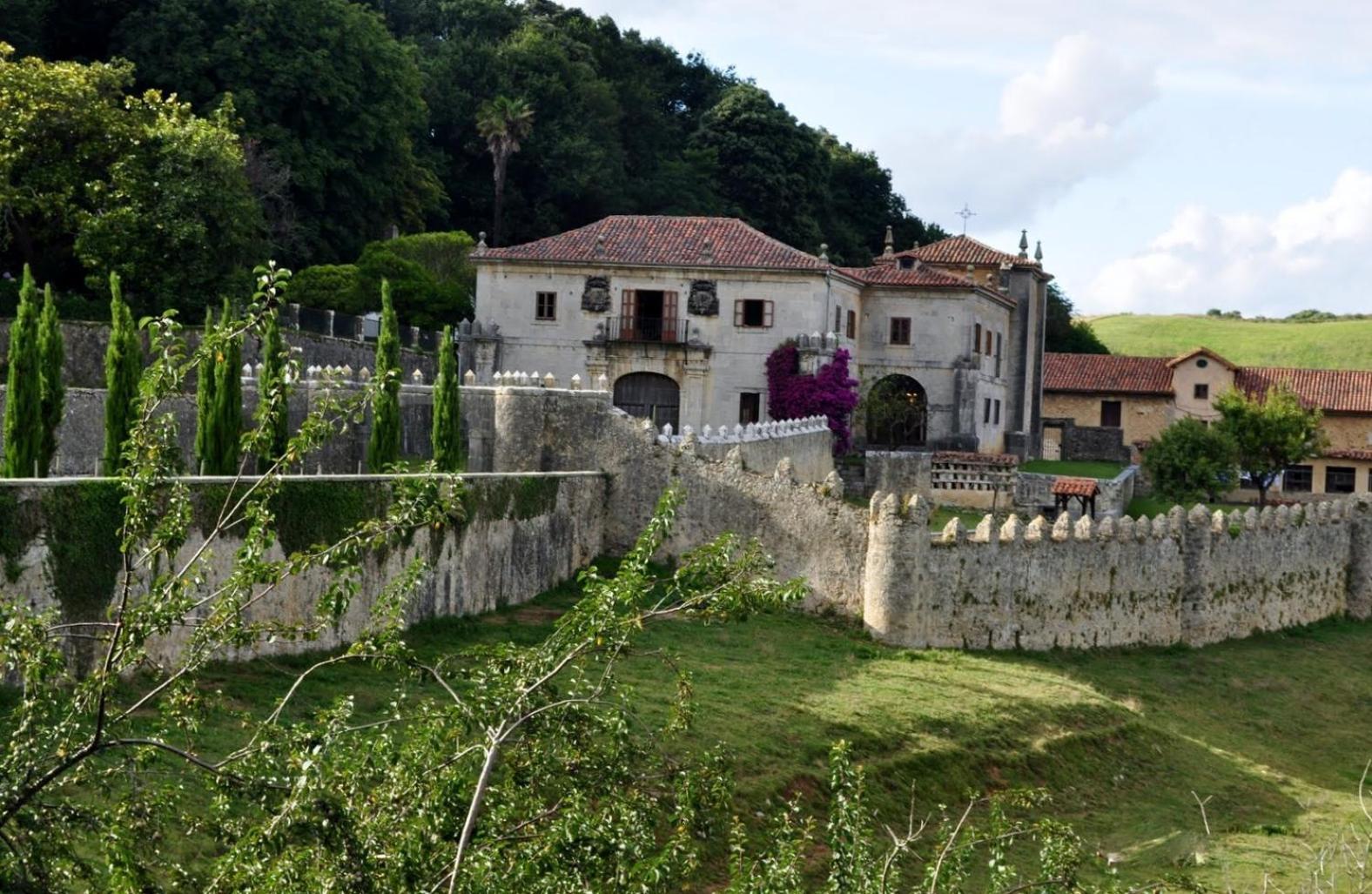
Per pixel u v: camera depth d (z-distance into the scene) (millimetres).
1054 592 58375
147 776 20984
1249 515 69188
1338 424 124625
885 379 93562
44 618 18484
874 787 39812
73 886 19312
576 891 18328
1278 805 46688
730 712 41906
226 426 44688
